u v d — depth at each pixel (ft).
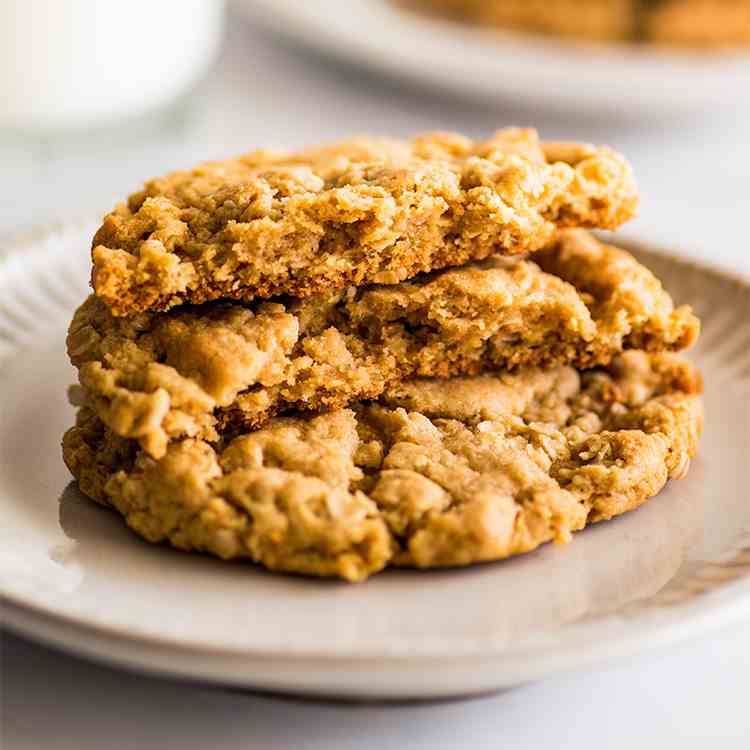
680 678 0.84
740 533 0.85
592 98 1.38
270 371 0.84
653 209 1.33
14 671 0.81
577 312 0.88
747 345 0.99
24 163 1.32
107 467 0.85
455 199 0.86
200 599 0.78
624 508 0.84
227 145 1.39
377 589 0.79
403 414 0.86
